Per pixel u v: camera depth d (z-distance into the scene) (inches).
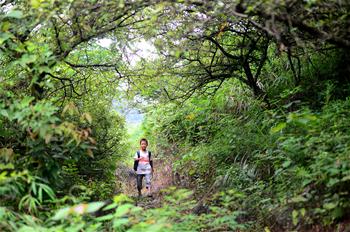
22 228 138.6
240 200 223.0
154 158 517.7
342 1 180.4
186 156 345.4
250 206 214.1
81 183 274.8
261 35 269.3
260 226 198.7
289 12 183.9
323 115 217.2
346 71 267.7
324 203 173.0
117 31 243.4
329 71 277.7
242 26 273.3
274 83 311.7
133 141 649.0
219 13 188.4
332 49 266.8
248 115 305.3
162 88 348.5
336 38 200.7
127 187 462.9
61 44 217.3
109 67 294.4
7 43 193.0
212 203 244.7
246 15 174.1
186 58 289.1
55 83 274.1
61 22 214.5
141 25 238.5
